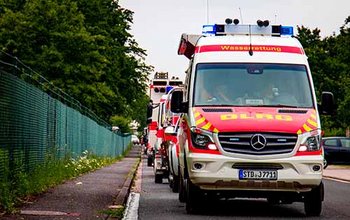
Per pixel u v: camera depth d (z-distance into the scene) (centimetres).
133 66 7694
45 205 1556
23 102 1895
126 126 9725
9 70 1720
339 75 7888
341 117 6362
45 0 5594
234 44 1694
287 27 1789
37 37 5600
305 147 1499
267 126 1502
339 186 2686
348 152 4931
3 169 1567
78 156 3516
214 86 1627
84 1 7175
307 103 1608
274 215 1556
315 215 1554
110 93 6147
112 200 1773
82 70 5788
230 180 1491
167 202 1889
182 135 1698
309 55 7988
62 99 2933
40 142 2219
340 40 7331
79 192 1975
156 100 4691
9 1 5784
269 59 1666
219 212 1603
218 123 1517
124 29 7600
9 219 1277
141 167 4797
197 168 1509
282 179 1488
